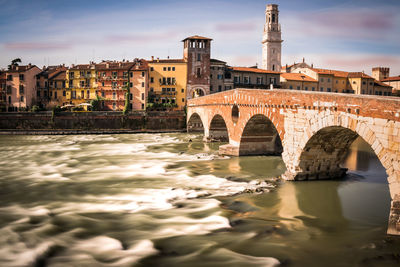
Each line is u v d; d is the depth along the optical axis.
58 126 90.50
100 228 21.95
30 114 91.88
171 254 18.52
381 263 17.75
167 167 42.31
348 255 18.64
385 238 20.61
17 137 79.12
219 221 23.34
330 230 22.09
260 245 19.80
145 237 20.61
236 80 112.19
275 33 136.00
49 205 26.78
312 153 32.69
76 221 23.16
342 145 32.44
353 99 24.39
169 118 95.94
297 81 110.94
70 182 34.47
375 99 22.22
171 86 105.81
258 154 50.25
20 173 38.81
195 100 81.50
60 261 17.77
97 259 17.97
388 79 129.75
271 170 39.66
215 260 17.94
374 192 30.44
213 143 68.19
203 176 36.94
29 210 25.52
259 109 41.38
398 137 20.48
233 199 28.50
